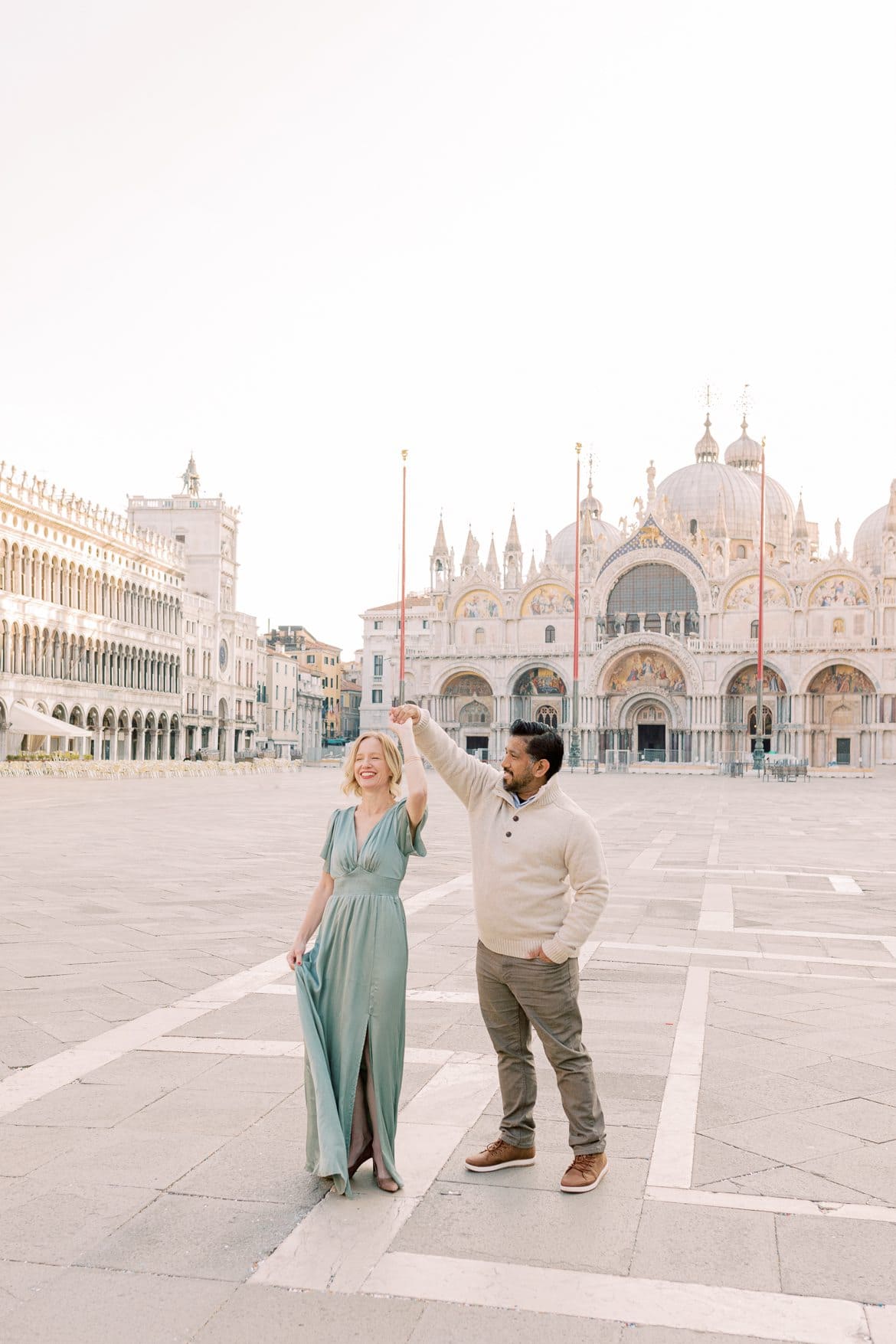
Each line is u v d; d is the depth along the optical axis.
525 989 7.39
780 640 116.88
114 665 99.06
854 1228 6.76
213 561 125.31
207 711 122.38
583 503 156.75
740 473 148.62
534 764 7.50
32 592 84.75
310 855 25.47
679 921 17.22
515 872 7.40
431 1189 7.24
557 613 128.38
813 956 14.55
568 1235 6.63
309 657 179.38
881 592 115.81
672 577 125.56
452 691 133.50
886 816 43.78
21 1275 6.08
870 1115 8.63
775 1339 5.61
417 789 7.53
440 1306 5.86
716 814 44.00
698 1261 6.34
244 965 13.37
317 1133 7.28
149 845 27.52
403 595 94.25
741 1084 9.34
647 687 123.25
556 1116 8.69
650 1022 11.21
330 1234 6.59
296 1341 5.52
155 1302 5.84
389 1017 7.39
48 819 36.28
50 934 15.26
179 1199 7.02
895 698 113.31
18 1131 8.07
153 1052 9.88
